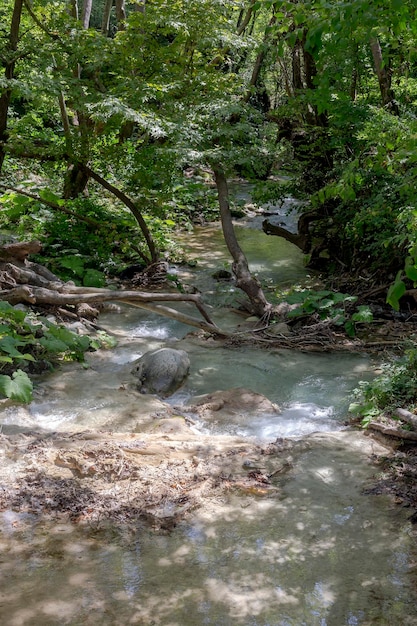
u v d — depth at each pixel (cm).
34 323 779
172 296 829
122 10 1455
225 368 741
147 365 702
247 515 464
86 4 1407
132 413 620
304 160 1174
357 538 438
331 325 865
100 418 610
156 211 1140
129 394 661
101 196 1440
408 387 632
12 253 899
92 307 925
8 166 1572
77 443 554
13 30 1020
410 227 456
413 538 438
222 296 1032
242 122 1070
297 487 500
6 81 927
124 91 1014
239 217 1584
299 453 548
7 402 633
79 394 659
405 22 428
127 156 1236
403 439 561
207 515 463
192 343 819
